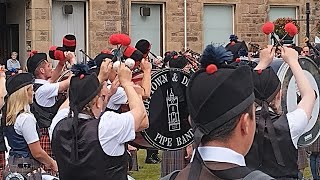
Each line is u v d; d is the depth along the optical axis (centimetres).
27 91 530
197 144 235
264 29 409
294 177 368
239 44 677
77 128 368
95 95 375
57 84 615
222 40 1900
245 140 235
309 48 898
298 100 442
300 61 445
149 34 1823
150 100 511
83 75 379
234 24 1914
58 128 377
